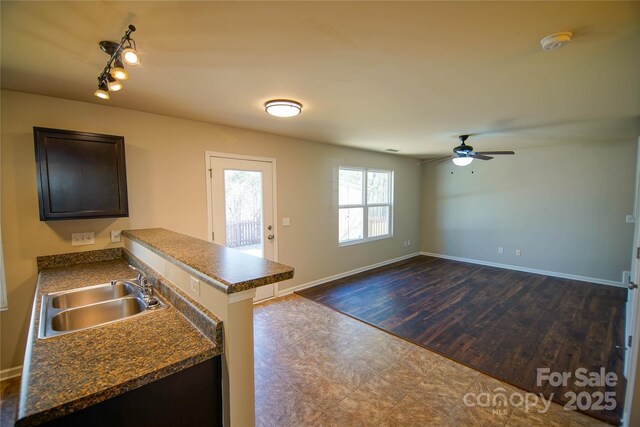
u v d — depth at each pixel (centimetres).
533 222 543
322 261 485
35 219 242
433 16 136
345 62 185
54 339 125
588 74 204
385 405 208
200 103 265
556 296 423
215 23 141
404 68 194
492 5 127
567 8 129
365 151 554
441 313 365
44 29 146
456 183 646
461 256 646
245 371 124
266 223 400
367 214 574
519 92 239
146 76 204
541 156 529
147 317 146
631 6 127
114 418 102
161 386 112
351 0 124
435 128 368
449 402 211
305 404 209
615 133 399
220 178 351
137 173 290
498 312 368
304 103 267
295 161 434
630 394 174
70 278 217
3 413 201
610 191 467
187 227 325
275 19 138
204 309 133
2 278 231
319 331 318
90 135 237
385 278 514
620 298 413
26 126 235
